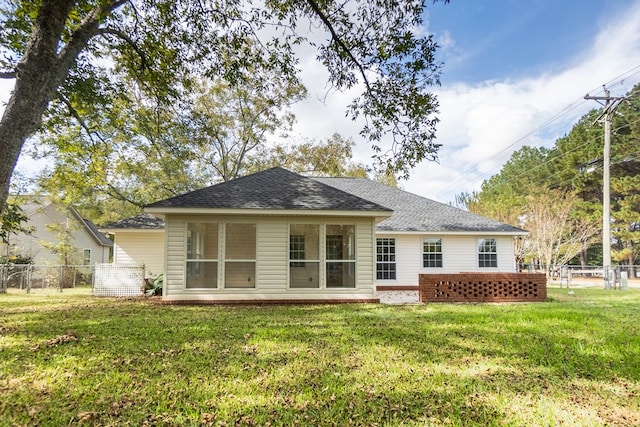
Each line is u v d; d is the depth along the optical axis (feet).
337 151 91.09
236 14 25.59
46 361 13.99
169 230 32.73
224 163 81.76
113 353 15.16
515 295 35.47
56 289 53.93
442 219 50.83
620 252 81.15
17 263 60.95
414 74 24.81
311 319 23.77
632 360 14.60
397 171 27.73
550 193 75.05
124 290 42.52
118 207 88.33
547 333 19.29
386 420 9.53
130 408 10.06
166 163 64.18
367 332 19.49
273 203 33.24
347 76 26.55
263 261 33.40
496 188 119.55
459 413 9.93
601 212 77.61
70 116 33.78
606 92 52.85
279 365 13.74
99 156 42.91
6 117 19.31
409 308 29.63
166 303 32.07
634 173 79.61
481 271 48.73
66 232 66.13
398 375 12.76
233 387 11.58
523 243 67.26
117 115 39.19
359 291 34.06
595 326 21.20
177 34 27.53
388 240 48.75
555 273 69.56
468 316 24.91
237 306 31.04
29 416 9.49
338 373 12.91
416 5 22.35
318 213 32.81
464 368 13.61
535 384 12.05
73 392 11.08
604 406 10.43
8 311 27.63
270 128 83.05
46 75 20.43
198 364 13.79
